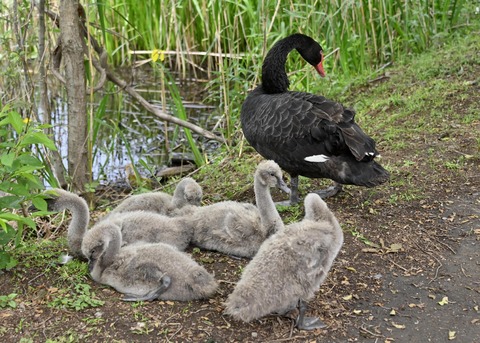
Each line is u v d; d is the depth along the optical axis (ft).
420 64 17.11
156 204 12.37
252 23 17.78
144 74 21.45
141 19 21.76
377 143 14.35
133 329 10.11
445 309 10.51
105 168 15.89
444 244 11.57
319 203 10.48
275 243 10.23
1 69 15.30
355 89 17.10
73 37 13.97
